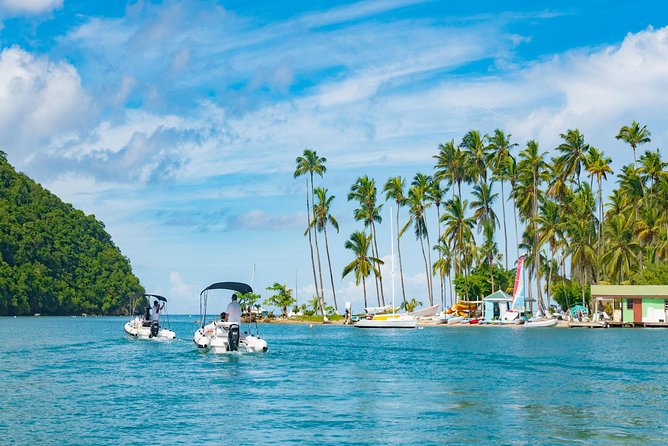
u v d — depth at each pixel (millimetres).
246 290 44469
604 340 64625
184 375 33625
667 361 41594
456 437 19906
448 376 33781
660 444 19094
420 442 19328
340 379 32375
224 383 30734
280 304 128125
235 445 18922
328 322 117125
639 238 106375
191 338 65250
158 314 61625
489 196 114375
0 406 24672
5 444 19047
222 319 42812
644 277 99688
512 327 98688
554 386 30172
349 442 19312
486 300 108938
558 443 19234
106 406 24672
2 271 197250
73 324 124750
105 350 48344
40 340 62594
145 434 20188
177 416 22844
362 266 112188
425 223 116688
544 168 113375
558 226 102875
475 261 117000
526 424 21688
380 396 27141
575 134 108812
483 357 44469
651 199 110062
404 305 118875
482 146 115625
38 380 31625
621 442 19328
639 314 94562
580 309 104062
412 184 119000
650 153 107688
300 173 120312
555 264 117125
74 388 29047
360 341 63312
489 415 23172
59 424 21547
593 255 101750
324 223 121312
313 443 19172
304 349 51344
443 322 108188
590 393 28094
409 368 37344
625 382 31609
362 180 119188
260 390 28641
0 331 87562
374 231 119375
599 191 106188
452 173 117438
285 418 22547
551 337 70938
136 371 35094
